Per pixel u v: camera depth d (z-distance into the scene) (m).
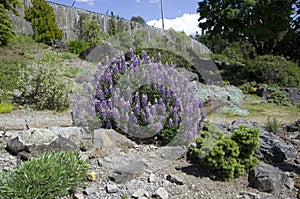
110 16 13.61
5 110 5.49
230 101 7.02
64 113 5.70
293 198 2.83
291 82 10.09
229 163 3.06
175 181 2.98
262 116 6.63
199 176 3.14
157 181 2.98
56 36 12.28
